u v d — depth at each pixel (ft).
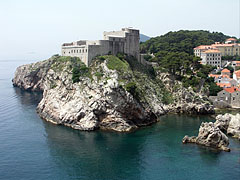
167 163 295.48
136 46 581.12
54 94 465.06
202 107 496.64
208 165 289.33
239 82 653.30
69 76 458.91
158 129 410.31
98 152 324.80
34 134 386.32
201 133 349.00
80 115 419.54
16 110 523.70
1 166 288.10
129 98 417.08
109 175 271.28
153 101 504.43
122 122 412.77
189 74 571.69
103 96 418.72
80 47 503.61
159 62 616.80
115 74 451.94
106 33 586.86
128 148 336.70
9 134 385.50
